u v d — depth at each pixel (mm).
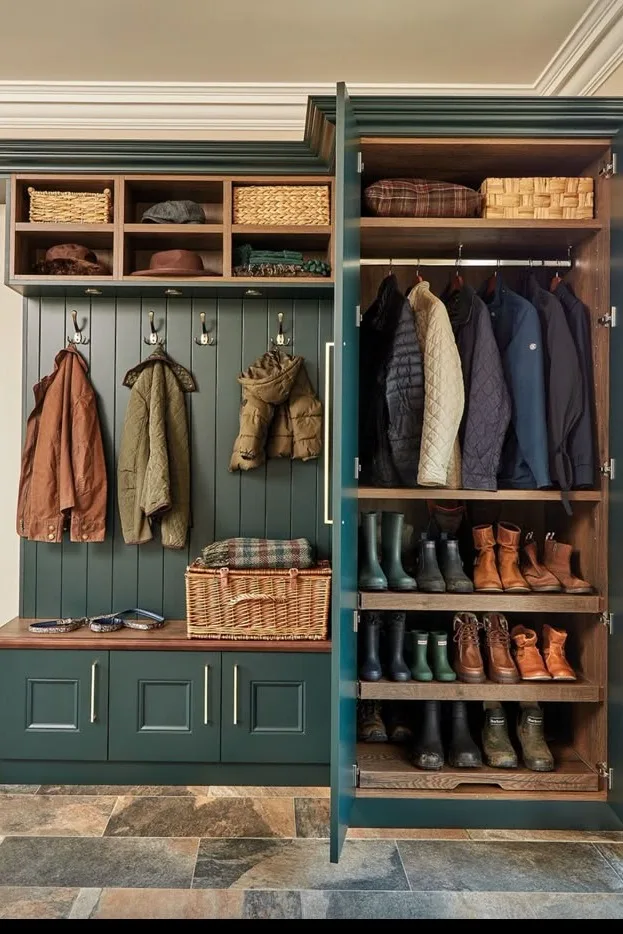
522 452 2547
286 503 3129
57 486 3029
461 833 2436
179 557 3111
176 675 2758
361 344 2820
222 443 3117
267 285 2863
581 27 2680
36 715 2756
